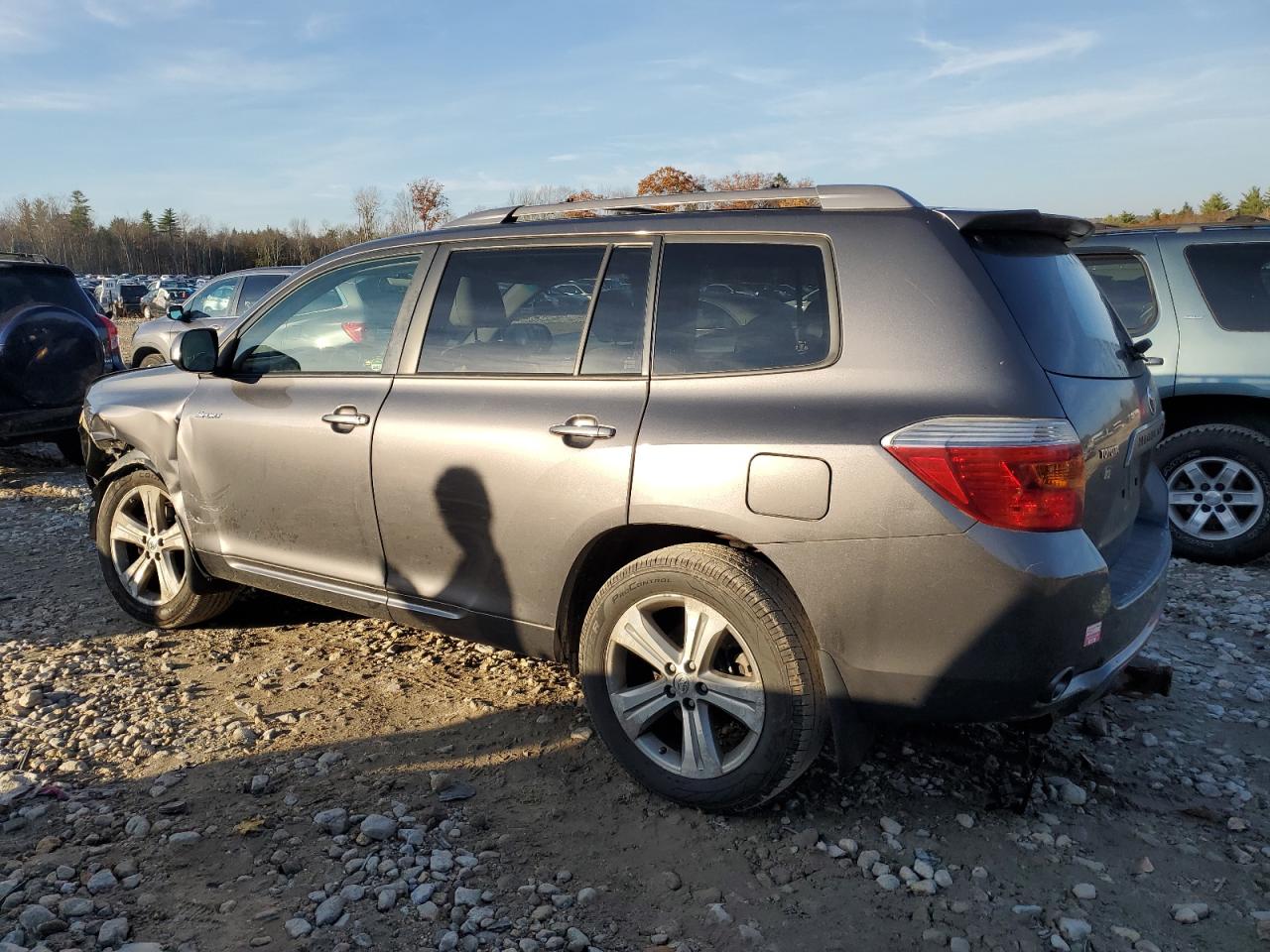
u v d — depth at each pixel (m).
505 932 2.59
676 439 3.04
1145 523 3.68
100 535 5.00
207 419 4.38
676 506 3.01
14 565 6.20
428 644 4.64
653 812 3.15
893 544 2.72
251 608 5.16
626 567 3.19
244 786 3.32
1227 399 5.83
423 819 3.10
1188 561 5.98
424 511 3.64
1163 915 2.67
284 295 4.35
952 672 2.72
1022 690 2.71
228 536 4.40
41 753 3.60
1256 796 3.28
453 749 3.59
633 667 3.33
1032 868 2.88
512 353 3.56
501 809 3.18
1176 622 4.93
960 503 2.65
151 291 40.50
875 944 2.55
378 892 2.74
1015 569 2.61
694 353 3.16
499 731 3.72
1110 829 3.08
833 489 2.77
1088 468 2.82
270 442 4.12
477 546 3.52
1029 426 2.65
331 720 3.83
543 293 3.53
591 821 3.11
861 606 2.78
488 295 3.69
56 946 2.51
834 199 3.15
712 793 3.04
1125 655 3.02
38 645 4.71
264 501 4.20
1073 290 3.23
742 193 3.35
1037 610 2.63
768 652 2.89
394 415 3.73
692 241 3.27
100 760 3.54
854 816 3.12
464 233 3.84
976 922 2.63
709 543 3.09
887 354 2.85
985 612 2.65
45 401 9.01
